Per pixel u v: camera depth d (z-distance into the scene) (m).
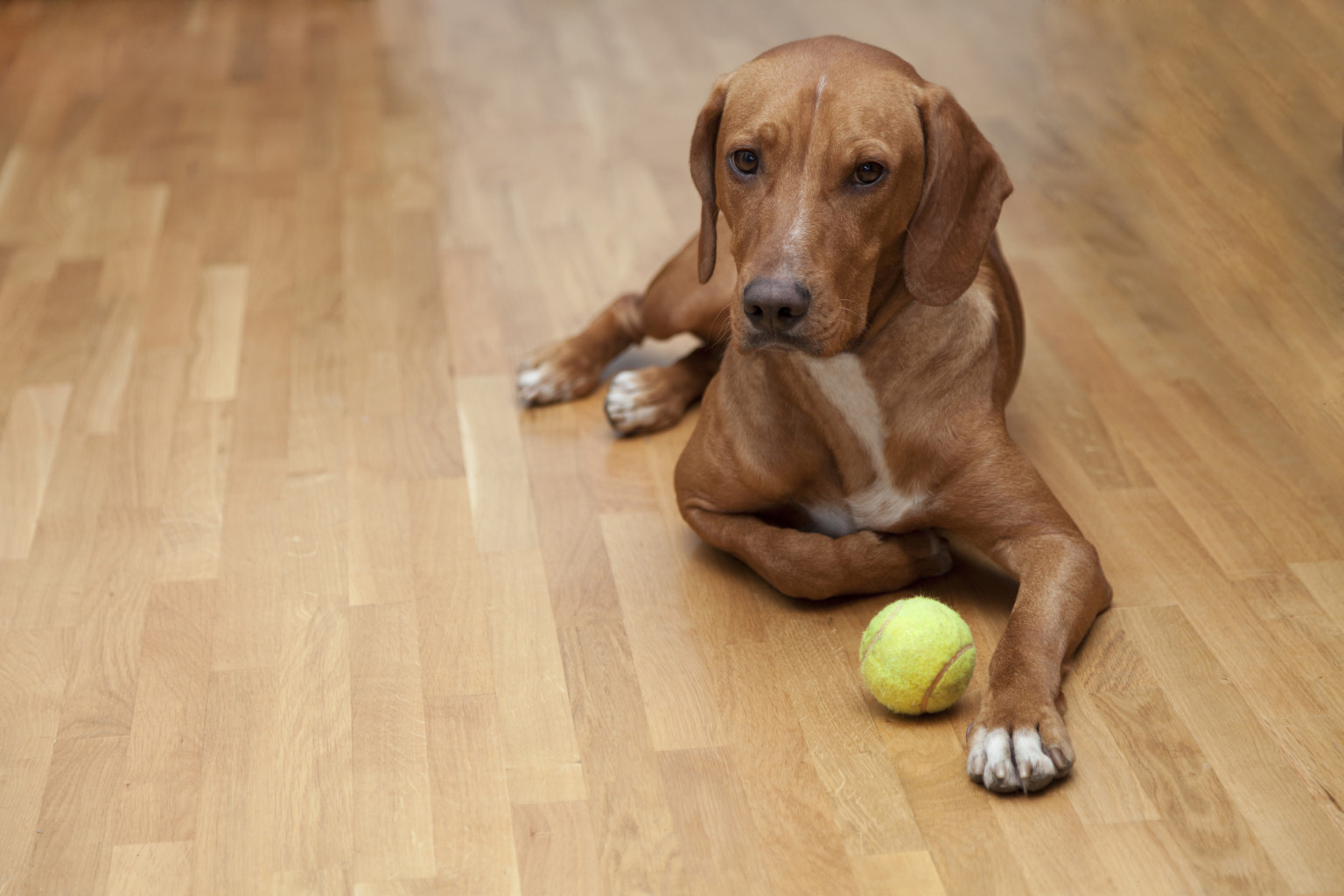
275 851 2.05
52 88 5.19
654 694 2.35
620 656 2.44
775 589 2.60
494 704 2.33
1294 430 3.04
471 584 2.64
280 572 2.68
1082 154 4.45
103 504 2.89
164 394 3.28
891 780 2.13
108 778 2.19
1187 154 4.42
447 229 4.09
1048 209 4.10
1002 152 4.47
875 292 2.35
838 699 2.32
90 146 4.68
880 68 2.26
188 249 3.97
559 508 2.87
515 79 5.23
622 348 3.36
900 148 2.22
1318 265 3.75
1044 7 5.67
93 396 3.27
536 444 3.09
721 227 2.96
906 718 2.26
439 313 3.63
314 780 2.18
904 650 2.17
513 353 3.46
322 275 3.83
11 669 2.43
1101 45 5.28
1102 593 2.39
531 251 3.95
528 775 2.18
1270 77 4.89
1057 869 1.96
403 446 3.08
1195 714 2.24
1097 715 2.24
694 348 3.50
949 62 5.19
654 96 5.03
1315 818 2.03
